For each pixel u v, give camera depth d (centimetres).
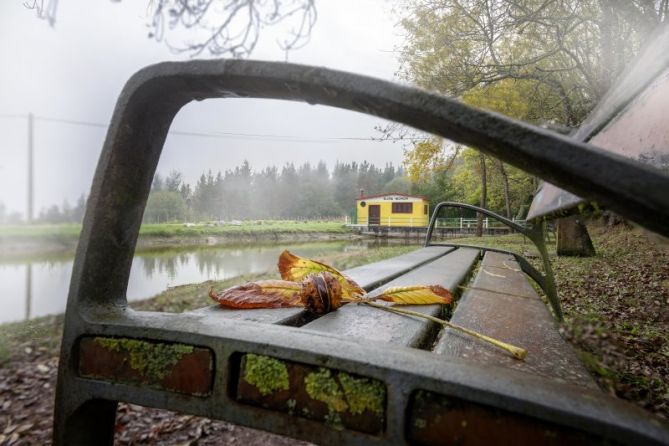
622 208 35
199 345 58
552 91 791
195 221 6681
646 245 762
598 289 436
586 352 58
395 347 57
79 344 67
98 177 69
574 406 40
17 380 344
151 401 60
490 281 188
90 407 68
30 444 249
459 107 42
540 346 84
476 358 76
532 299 140
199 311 101
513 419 42
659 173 33
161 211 6288
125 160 70
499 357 77
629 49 644
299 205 9731
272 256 1978
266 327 62
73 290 68
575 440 39
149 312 72
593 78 659
